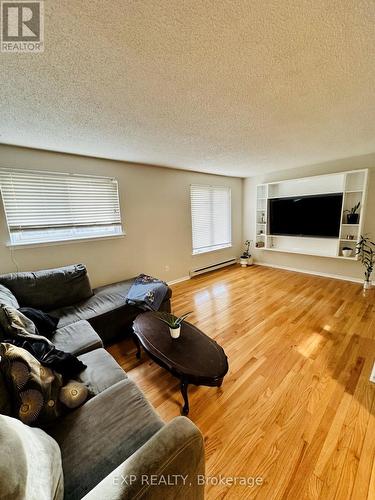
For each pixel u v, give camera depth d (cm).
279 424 128
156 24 87
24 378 88
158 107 156
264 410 137
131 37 92
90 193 281
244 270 462
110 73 117
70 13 81
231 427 127
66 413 98
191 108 159
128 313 227
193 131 203
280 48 103
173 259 389
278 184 440
